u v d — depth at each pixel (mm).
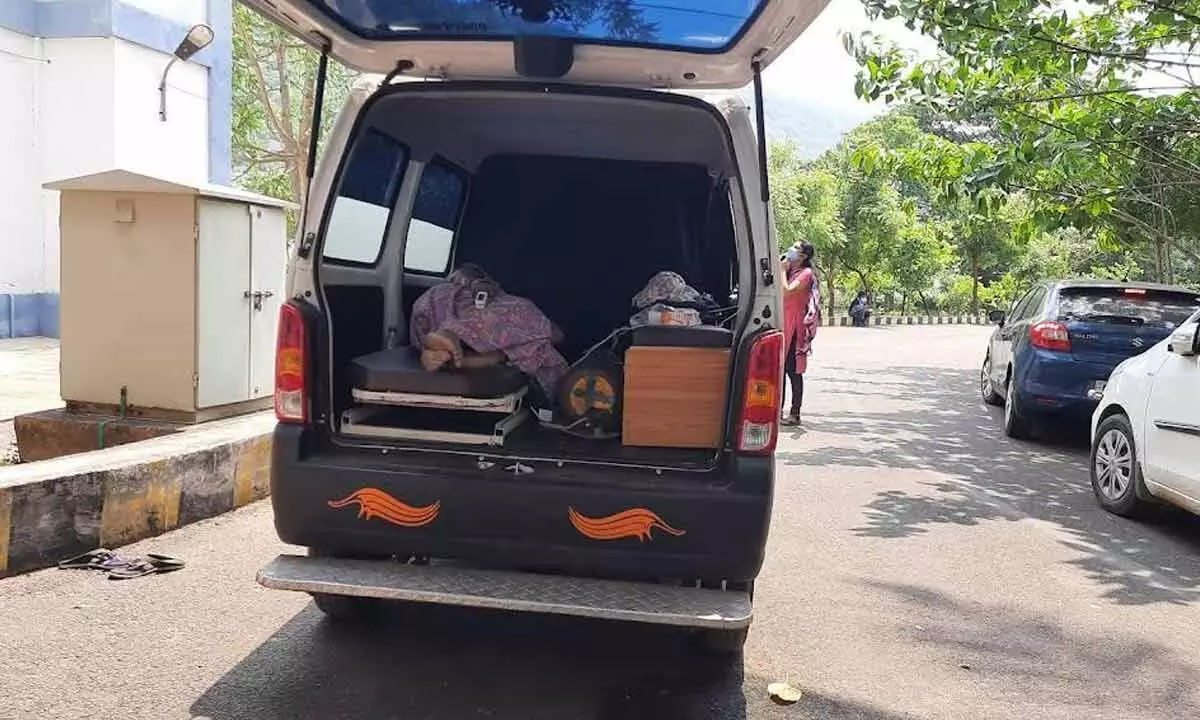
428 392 4160
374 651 4473
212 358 7738
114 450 6188
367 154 4586
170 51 16266
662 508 3818
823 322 41250
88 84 15344
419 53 4391
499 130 5402
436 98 4414
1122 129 11672
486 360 4312
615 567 3877
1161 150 12367
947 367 20656
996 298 52906
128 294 7668
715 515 3812
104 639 4445
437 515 3898
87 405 7855
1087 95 11141
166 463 6023
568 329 6078
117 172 7555
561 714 3932
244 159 25172
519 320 4559
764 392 3877
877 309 55219
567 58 4254
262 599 5012
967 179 11398
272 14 3953
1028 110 11680
